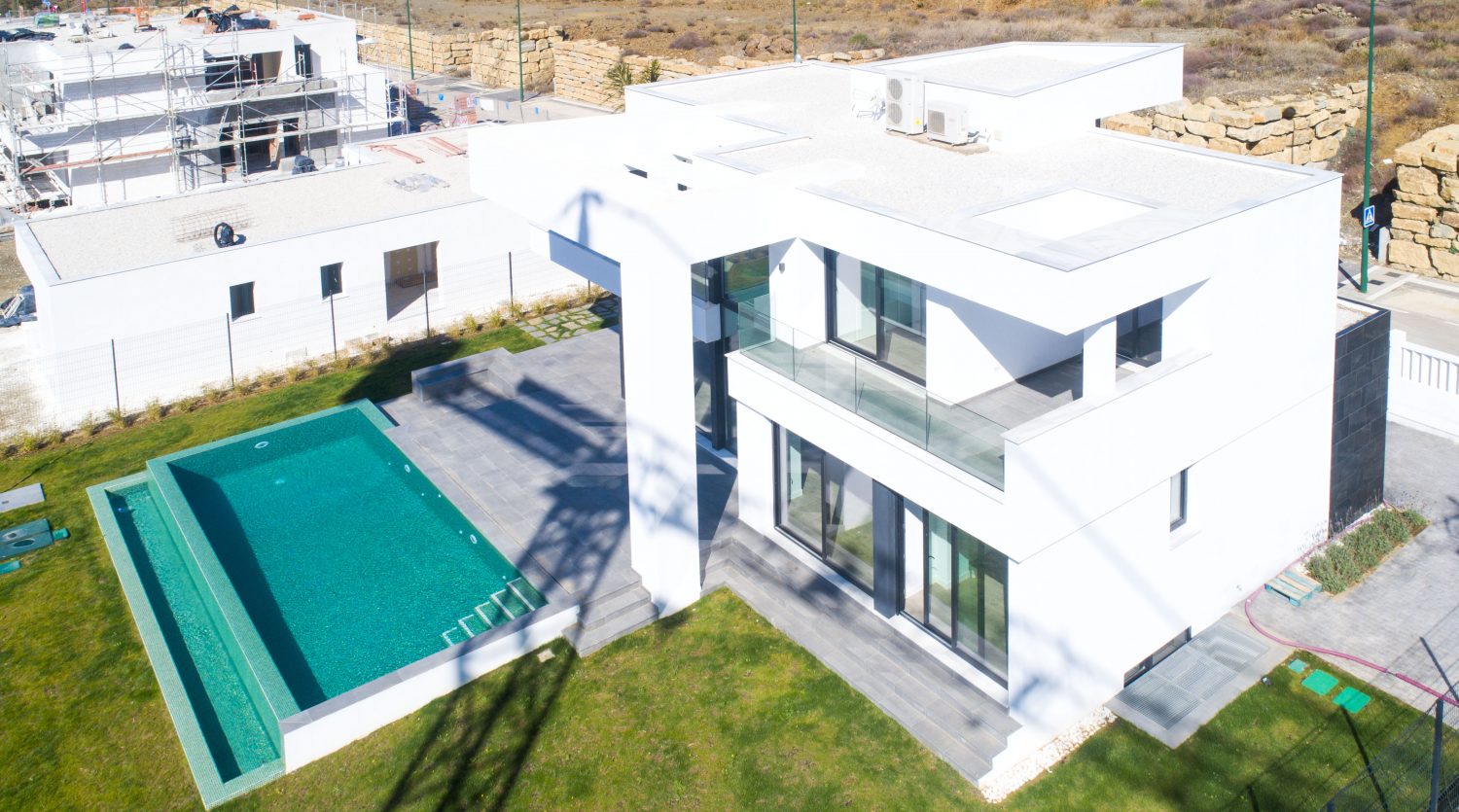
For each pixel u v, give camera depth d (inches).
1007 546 475.8
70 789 518.0
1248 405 556.4
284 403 882.8
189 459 778.8
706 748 523.8
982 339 549.3
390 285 1096.8
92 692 578.6
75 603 651.5
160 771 525.7
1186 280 494.0
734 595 629.0
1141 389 493.0
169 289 892.6
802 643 583.8
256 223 1019.9
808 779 502.9
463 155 1242.6
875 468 545.6
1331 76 1347.2
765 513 652.7
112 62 1338.6
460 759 524.7
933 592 562.3
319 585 659.4
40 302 893.2
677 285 553.9
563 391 848.9
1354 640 574.2
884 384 530.6
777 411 604.4
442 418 823.7
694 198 547.2
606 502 698.8
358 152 1283.2
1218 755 505.7
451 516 710.5
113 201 1393.9
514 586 629.3
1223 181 574.9
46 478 791.1
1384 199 1095.0
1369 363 634.8
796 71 926.4
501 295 1058.1
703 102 781.9
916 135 693.3
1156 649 562.3
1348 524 661.9
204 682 596.7
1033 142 663.1
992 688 530.6
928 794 491.8
